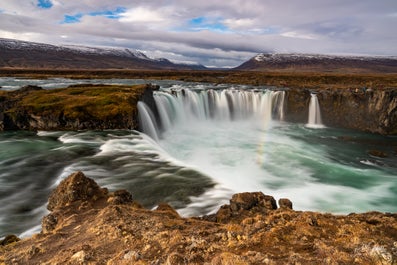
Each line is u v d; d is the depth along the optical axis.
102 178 22.41
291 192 24.25
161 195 19.62
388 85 91.56
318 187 25.95
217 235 9.12
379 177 29.66
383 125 52.12
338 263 6.63
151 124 43.34
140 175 23.05
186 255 7.71
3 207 18.08
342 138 48.09
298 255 7.14
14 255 9.32
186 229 10.27
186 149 38.31
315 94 60.75
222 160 33.91
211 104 58.59
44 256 8.98
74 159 26.97
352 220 10.29
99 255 8.43
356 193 24.67
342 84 103.12
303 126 58.28
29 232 15.11
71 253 8.66
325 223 9.80
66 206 13.73
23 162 26.19
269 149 39.22
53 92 52.06
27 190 20.78
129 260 7.76
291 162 33.69
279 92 61.97
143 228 10.29
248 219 10.93
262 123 60.12
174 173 23.50
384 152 40.66
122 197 14.96
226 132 50.09
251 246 8.17
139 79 122.50
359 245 7.62
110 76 138.50
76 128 39.62
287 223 9.73
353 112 55.94
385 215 11.43
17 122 39.72
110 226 10.49
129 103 42.44
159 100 49.44
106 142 33.09
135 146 31.73
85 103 42.88
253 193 15.78
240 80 118.38
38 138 35.28
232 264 6.71
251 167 31.39
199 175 23.22
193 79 120.75
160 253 8.20
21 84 83.31
